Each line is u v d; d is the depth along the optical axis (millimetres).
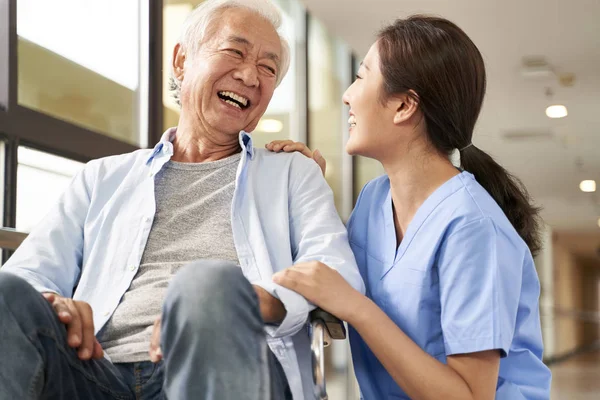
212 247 1334
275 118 4438
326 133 5184
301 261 1257
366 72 1413
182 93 1523
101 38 2887
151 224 1360
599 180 9641
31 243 1368
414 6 4598
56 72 2654
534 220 1459
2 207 2330
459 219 1268
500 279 1208
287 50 1579
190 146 1504
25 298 923
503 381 1260
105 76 2912
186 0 3256
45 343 938
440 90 1337
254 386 841
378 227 1432
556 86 6031
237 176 1393
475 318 1188
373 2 4555
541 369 1301
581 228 13789
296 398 1219
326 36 5250
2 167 2320
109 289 1315
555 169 9062
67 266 1376
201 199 1396
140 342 1208
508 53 5355
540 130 7305
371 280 1382
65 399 984
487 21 4785
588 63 5500
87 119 2809
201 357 847
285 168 1449
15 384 900
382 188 1494
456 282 1226
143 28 3092
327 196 1421
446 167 1383
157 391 1170
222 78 1472
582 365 9148
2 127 2287
